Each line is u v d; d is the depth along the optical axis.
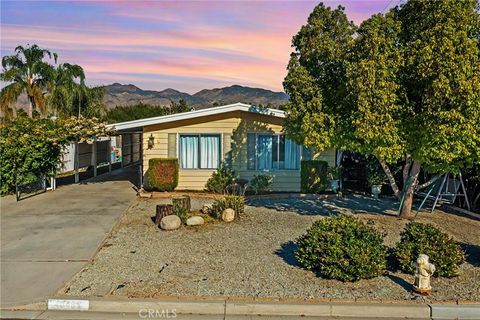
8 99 28.53
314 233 6.77
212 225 9.93
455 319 5.39
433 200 13.63
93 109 31.12
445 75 7.64
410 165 11.49
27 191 14.89
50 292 5.95
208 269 6.85
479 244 8.67
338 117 9.42
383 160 10.45
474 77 7.54
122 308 5.51
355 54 8.86
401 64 8.32
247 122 15.16
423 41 8.20
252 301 5.55
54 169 15.63
